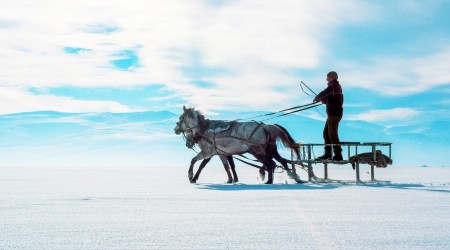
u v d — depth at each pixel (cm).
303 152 1795
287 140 1727
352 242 600
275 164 1755
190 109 1797
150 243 600
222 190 1422
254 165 1791
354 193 1288
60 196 1252
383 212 881
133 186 1692
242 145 1739
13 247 579
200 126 1789
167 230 690
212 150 1780
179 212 895
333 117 1705
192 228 706
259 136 1728
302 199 1126
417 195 1222
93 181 2153
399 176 2878
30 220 794
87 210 932
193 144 1806
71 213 887
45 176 2886
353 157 1723
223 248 570
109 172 4000
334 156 1734
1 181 2167
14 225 739
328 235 645
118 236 645
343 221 768
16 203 1070
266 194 1265
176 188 1543
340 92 1716
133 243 600
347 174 3175
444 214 852
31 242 607
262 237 634
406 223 746
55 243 601
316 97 1717
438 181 2116
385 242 598
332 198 1147
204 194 1277
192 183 1838
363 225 727
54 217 832
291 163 1762
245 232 670
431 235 643
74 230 692
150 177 2709
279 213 873
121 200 1127
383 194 1255
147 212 897
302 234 654
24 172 3906
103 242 606
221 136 1758
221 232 672
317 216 830
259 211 903
